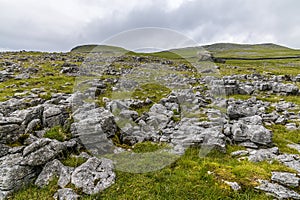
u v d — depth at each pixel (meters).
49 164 9.05
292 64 89.00
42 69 35.69
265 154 11.02
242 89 28.73
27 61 44.31
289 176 8.62
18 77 28.31
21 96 18.59
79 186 8.26
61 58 51.31
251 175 8.98
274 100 25.14
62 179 8.55
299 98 26.20
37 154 8.81
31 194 8.01
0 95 19.64
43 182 8.47
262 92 29.98
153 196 8.06
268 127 15.79
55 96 19.05
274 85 30.08
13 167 8.29
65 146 10.20
